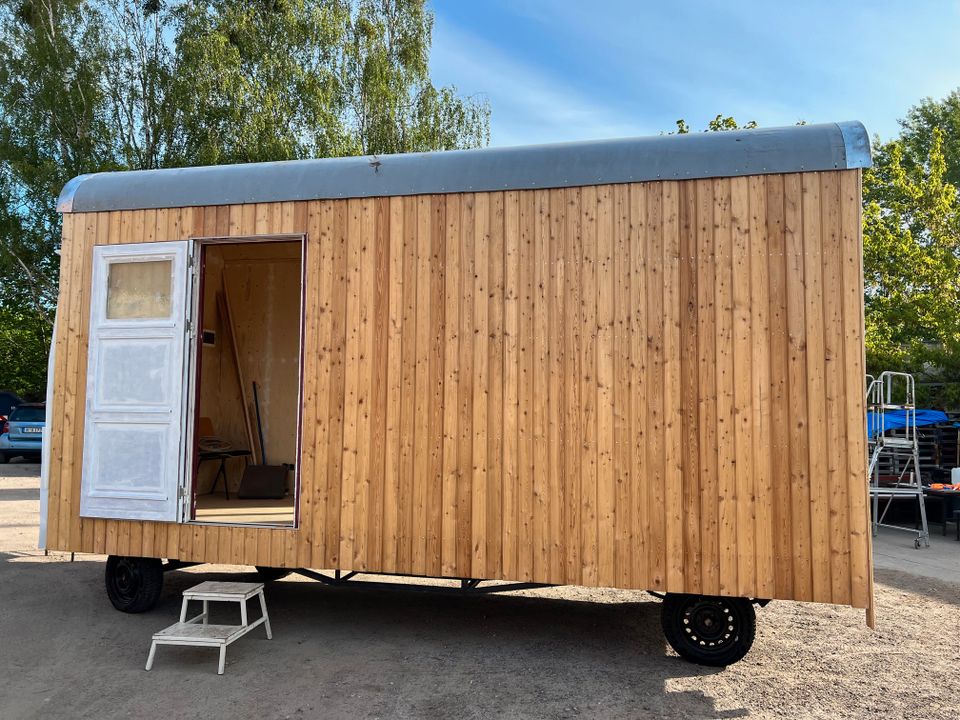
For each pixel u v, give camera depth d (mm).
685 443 4234
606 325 4410
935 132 14555
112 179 5426
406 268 4766
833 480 4008
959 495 9156
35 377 23359
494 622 5172
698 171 4324
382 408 4738
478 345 4609
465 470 4566
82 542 5230
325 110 18219
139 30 18312
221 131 17672
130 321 5227
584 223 4492
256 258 7684
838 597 3951
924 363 12797
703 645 4309
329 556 4750
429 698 3752
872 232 14039
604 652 4512
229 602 5711
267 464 7422
